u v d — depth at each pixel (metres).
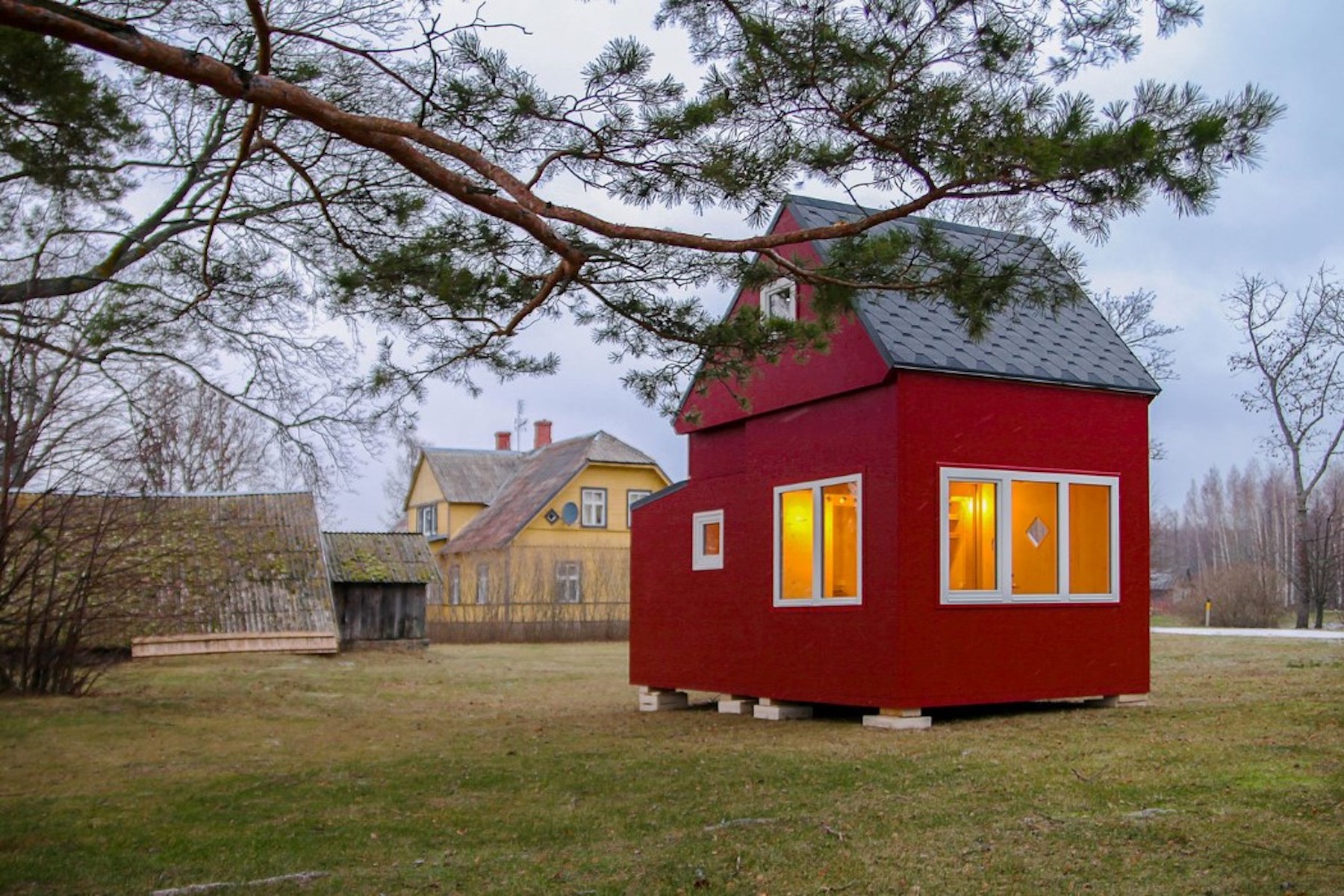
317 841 7.31
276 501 30.84
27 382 14.01
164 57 6.07
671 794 8.47
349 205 9.73
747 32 7.38
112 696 16.42
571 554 42.75
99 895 6.12
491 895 6.05
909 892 5.79
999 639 12.15
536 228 7.57
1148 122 6.29
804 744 10.62
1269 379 37.59
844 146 7.66
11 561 15.47
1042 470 12.62
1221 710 11.73
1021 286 7.72
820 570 12.75
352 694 18.48
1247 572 38.31
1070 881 5.79
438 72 7.82
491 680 21.58
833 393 12.56
